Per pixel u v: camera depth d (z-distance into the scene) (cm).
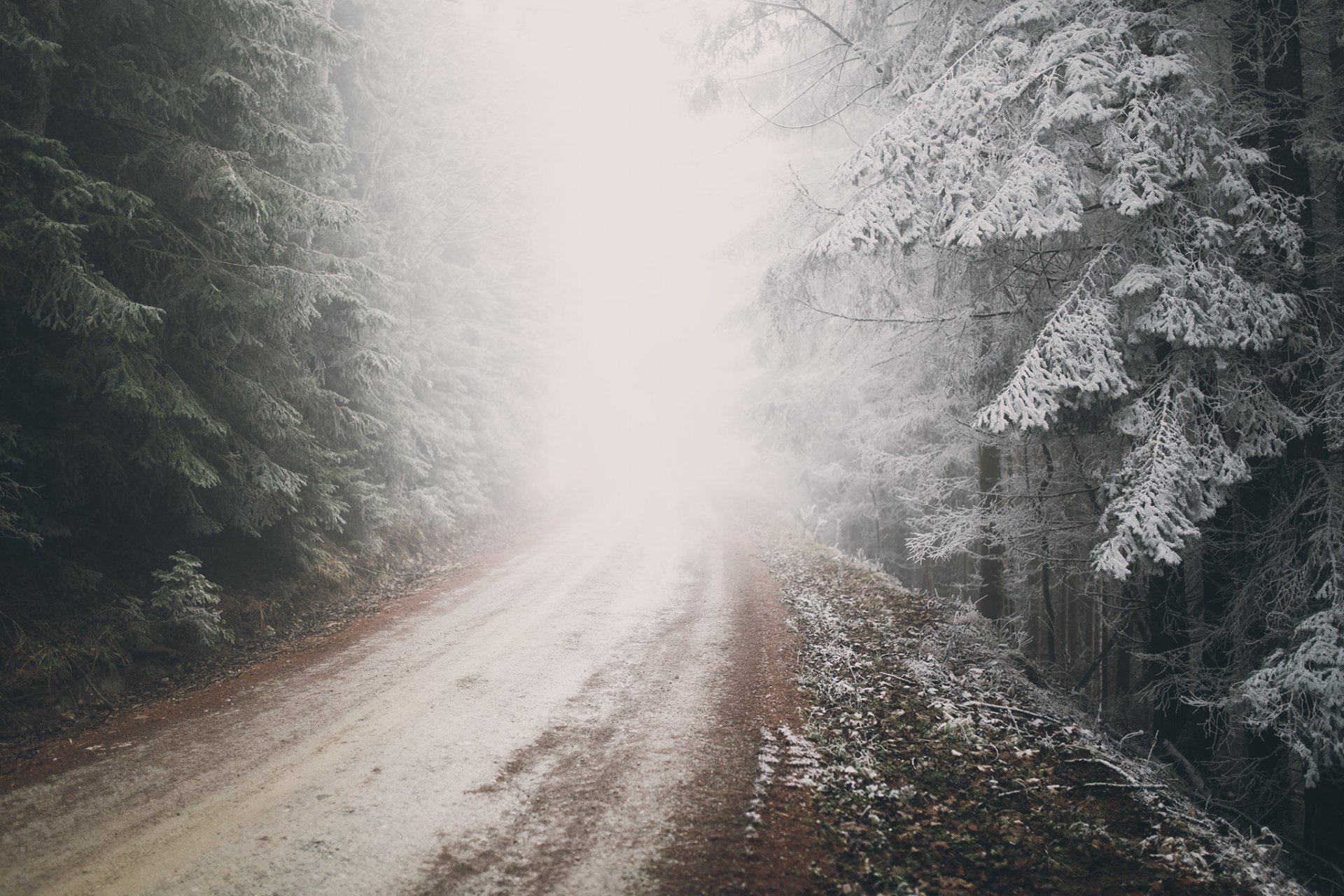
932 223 764
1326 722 632
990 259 923
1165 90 723
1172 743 907
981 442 1106
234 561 976
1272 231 683
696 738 639
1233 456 709
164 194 814
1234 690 744
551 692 752
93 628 728
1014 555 1095
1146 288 691
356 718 673
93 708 673
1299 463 828
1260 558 845
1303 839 803
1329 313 783
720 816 504
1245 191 672
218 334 848
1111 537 741
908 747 618
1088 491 997
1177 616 902
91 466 766
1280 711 667
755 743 628
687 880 430
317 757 590
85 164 754
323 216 895
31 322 723
